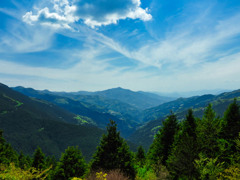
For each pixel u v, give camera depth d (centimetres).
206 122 1528
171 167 1377
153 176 1466
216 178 1100
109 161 1362
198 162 1178
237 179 966
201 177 1144
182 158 1251
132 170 1395
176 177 1363
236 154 1329
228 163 1342
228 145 1473
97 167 1365
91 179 1043
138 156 3631
